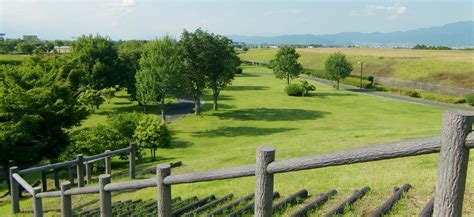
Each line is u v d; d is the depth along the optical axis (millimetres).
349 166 11680
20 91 19578
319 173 11039
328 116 40219
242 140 30062
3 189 20562
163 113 37469
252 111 43656
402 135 18719
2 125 18438
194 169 15898
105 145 21109
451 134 2008
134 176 15656
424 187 6680
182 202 8852
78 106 23000
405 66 75875
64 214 7309
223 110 44562
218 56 41031
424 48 142375
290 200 6922
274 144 19609
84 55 45281
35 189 9234
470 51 110000
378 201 6367
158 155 25672
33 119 18875
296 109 44656
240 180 11773
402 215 5352
